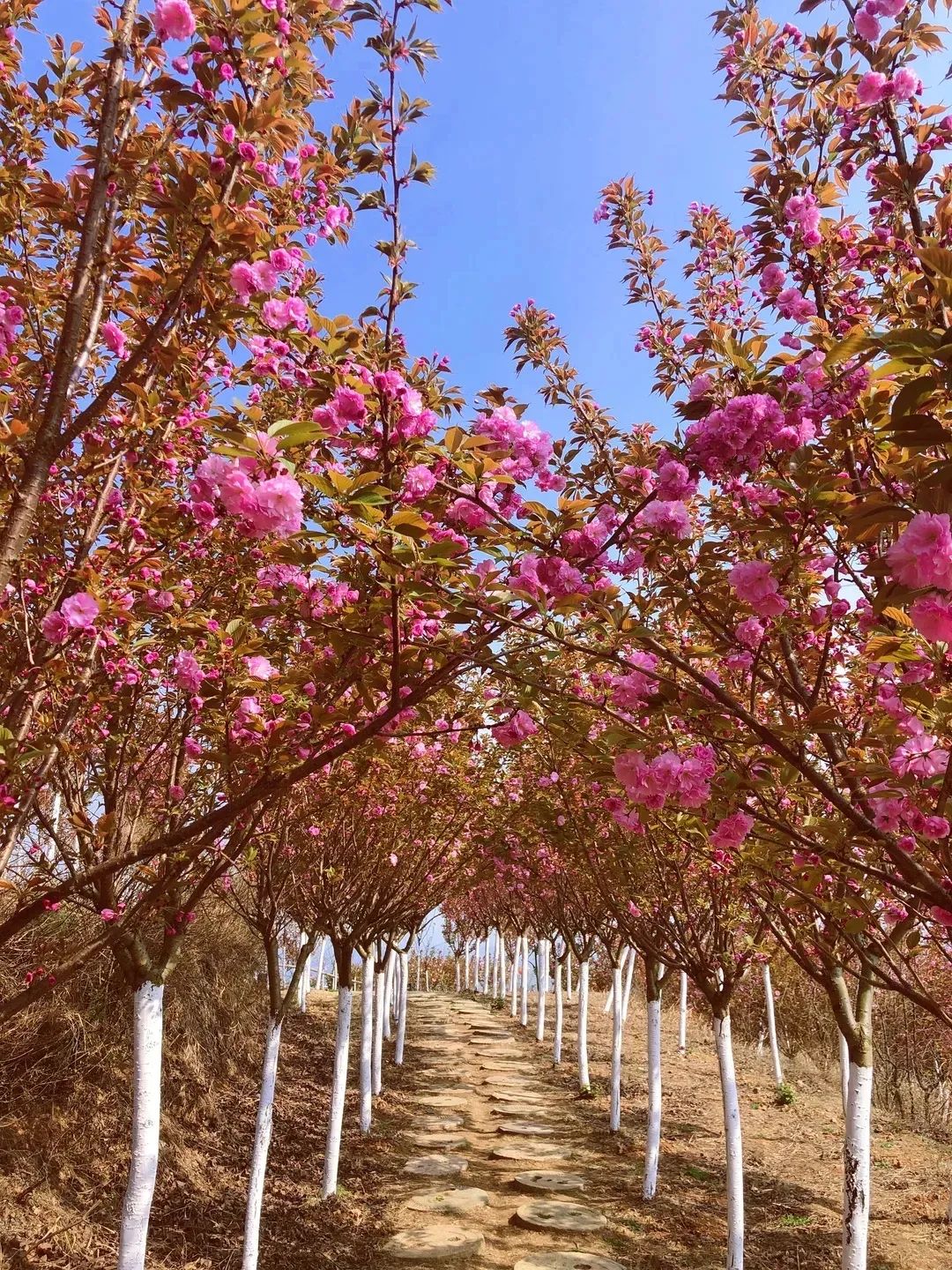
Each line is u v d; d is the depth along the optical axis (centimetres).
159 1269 570
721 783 283
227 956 1023
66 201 261
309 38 280
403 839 864
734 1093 670
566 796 680
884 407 223
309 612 303
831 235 331
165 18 230
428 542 250
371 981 996
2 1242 530
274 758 295
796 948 540
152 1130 475
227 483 223
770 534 259
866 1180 530
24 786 267
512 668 285
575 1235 687
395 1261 630
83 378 329
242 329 305
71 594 292
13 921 254
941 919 280
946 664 234
